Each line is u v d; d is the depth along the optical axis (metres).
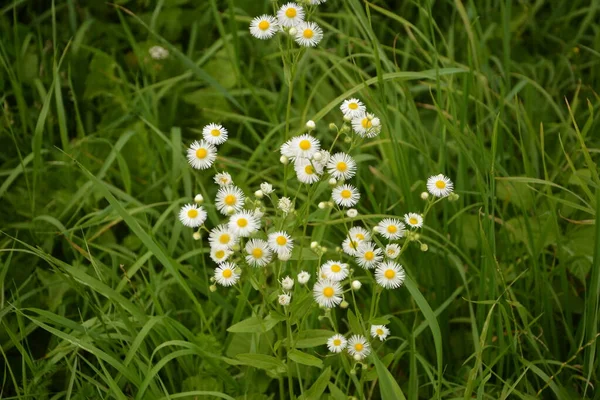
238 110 1.39
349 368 1.03
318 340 1.02
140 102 1.36
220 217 1.25
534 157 1.23
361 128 0.99
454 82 1.33
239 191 0.99
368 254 0.99
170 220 1.23
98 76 1.37
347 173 0.99
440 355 1.00
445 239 1.11
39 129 1.20
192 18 1.46
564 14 1.49
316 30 1.03
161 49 1.38
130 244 1.23
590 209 1.05
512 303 1.06
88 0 1.47
